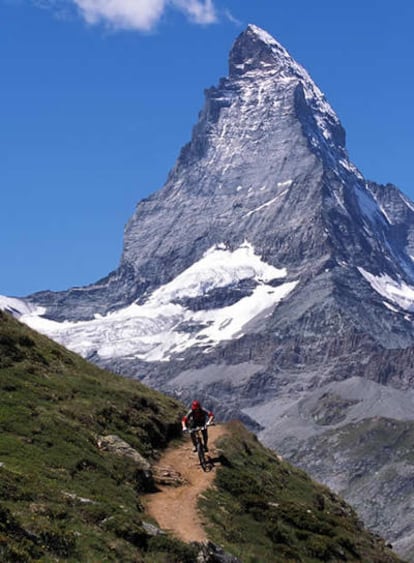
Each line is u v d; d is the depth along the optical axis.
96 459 54.97
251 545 52.62
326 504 70.69
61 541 41.94
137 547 45.19
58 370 70.25
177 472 59.41
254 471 67.38
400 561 66.62
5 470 47.69
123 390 70.50
